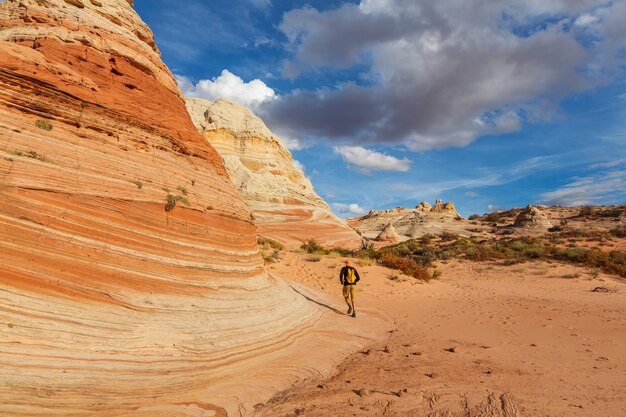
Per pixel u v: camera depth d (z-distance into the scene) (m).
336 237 37.28
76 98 6.43
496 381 5.53
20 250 4.76
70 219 5.44
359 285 16.83
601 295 17.52
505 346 7.83
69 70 6.51
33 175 5.22
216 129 45.62
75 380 4.18
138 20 9.19
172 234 7.10
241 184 40.81
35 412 3.64
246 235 10.05
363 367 6.54
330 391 5.30
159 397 4.56
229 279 8.06
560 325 10.16
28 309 4.47
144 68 8.31
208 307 6.81
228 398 4.95
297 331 8.40
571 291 18.97
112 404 4.16
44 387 3.90
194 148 9.50
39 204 5.14
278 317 8.37
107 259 5.71
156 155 7.82
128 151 7.13
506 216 86.38
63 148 5.91
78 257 5.35
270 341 7.22
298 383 5.83
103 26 7.73
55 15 7.06
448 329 9.76
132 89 7.86
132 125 7.53
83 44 7.17
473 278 24.39
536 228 55.00
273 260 17.98
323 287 15.76
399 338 8.89
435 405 4.67
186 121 9.62
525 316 11.61
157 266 6.45
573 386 5.29
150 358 5.11
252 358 6.39
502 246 36.94
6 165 5.01
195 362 5.52
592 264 27.31
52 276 4.95
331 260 21.22
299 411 4.62
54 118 6.11
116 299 5.49
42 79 5.94
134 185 6.70
